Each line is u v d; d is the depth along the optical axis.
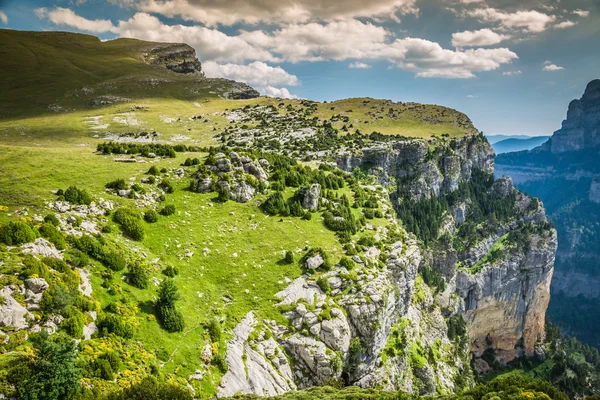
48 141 161.62
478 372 170.25
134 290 55.97
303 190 97.38
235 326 60.78
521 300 182.12
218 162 93.69
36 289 43.50
